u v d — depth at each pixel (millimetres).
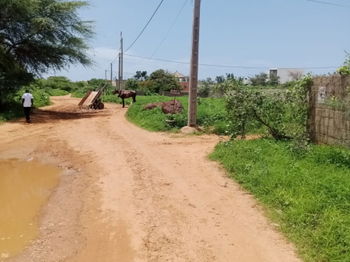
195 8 14328
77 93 61750
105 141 13523
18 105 24031
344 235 4902
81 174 9258
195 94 14750
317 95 9867
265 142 10273
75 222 6289
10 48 24484
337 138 9055
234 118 11094
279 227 5723
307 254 4875
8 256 5203
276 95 10906
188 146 11992
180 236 5609
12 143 13664
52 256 5172
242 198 7039
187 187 7824
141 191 7676
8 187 8422
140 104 23172
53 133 15984
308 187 6477
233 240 5441
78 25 26000
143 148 11891
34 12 23406
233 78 11188
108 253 5191
